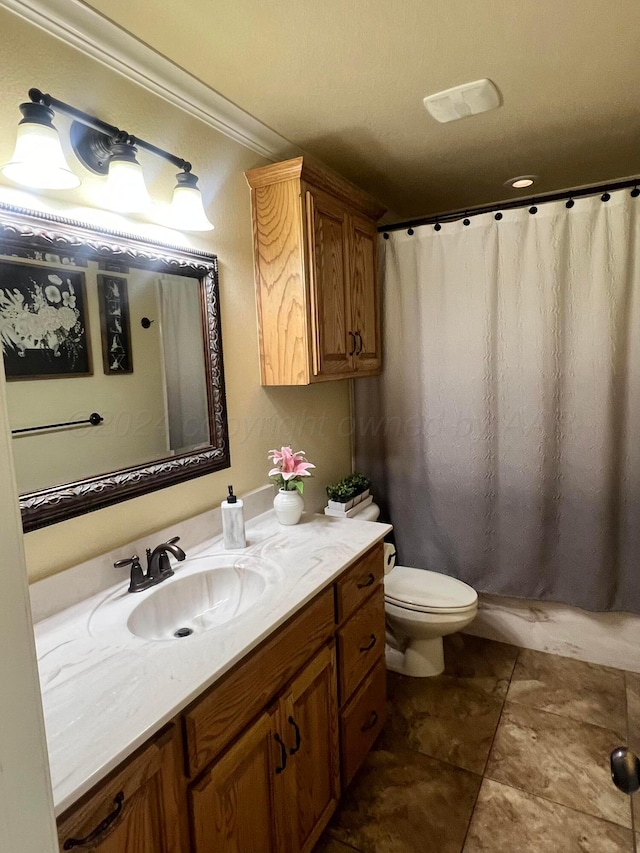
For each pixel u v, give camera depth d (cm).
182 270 156
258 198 185
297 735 130
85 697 93
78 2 116
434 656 229
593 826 154
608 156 213
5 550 50
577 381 215
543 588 233
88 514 131
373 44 134
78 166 124
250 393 191
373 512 245
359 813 161
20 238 111
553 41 135
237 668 109
